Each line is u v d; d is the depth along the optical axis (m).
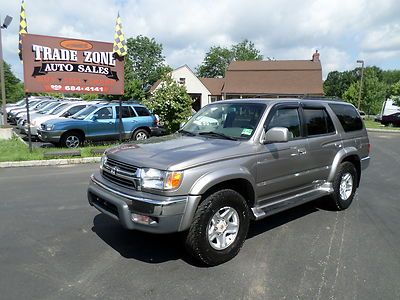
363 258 4.04
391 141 18.70
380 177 8.69
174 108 14.94
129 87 36.25
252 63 45.69
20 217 5.29
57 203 6.00
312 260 3.98
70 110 14.88
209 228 3.72
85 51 11.26
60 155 10.16
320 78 42.34
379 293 3.31
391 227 5.07
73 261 3.89
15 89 76.00
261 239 4.57
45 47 10.66
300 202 4.84
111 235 4.63
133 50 68.94
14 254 4.05
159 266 3.80
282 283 3.47
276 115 4.63
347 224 5.18
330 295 3.27
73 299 3.16
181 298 3.20
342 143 5.69
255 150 4.18
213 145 4.11
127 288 3.35
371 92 46.03
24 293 3.24
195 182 3.56
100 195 3.89
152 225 3.44
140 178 3.58
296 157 4.75
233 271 3.71
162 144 4.22
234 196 3.89
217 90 50.12
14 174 8.37
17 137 14.59
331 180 5.47
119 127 12.59
